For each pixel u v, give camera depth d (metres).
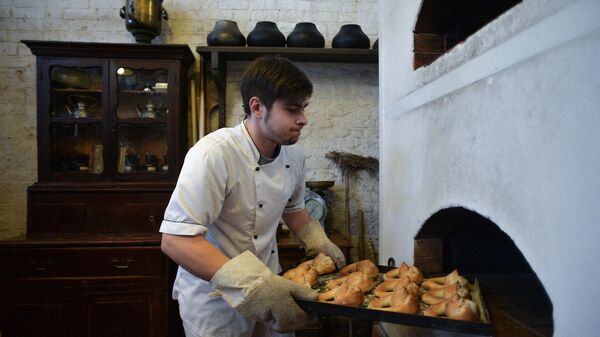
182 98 2.37
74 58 2.23
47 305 2.00
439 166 1.26
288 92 0.95
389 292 0.99
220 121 2.54
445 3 1.42
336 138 2.67
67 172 2.25
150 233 2.23
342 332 2.03
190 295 1.23
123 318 2.04
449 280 1.07
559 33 0.72
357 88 2.67
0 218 2.50
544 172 0.76
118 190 2.22
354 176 2.67
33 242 1.99
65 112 2.33
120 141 2.39
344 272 1.22
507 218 0.89
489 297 1.22
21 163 2.51
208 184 1.01
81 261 2.02
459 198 1.13
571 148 0.69
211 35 2.34
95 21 2.54
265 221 1.21
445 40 1.52
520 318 1.08
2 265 1.98
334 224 2.66
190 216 0.96
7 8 2.50
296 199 1.46
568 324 0.70
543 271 0.77
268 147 1.15
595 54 0.63
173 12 2.59
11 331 1.98
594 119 0.63
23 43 2.29
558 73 0.72
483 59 0.99
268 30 2.35
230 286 0.88
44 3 2.52
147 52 2.24
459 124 1.12
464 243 1.55
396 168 1.70
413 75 1.50
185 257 0.94
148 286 2.04
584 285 0.66
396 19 1.72
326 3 2.66
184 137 2.45
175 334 2.18
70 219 2.22
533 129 0.79
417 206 1.46
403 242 1.61
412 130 1.51
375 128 2.68
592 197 0.64
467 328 0.74
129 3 2.28
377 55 2.44
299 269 1.20
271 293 0.86
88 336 2.02
